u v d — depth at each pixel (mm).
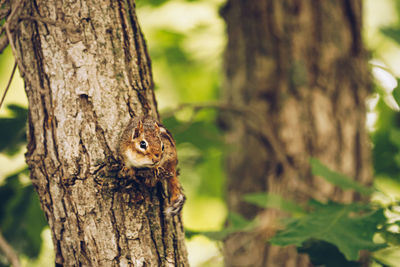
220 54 14961
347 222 6914
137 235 5426
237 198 11734
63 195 5445
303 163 10758
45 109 5559
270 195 8758
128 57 5781
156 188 5637
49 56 5574
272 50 11242
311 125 10883
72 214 5422
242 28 11703
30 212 9617
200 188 17047
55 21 5457
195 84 18719
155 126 5422
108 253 5363
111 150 5426
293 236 6668
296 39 11078
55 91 5527
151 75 6215
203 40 16484
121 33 5777
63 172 5426
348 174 10883
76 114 5453
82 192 5375
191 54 16594
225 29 12625
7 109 8867
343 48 11133
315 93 10961
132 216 5430
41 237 9750
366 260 9250
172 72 18328
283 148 10883
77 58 5539
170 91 18469
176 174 5840
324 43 11039
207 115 15773
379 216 6898
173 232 5750
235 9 11984
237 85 11703
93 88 5512
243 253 11102
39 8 5652
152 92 6094
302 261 10602
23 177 9367
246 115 11078
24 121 8867
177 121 11008
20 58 5773
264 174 11367
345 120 11000
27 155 5688
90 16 5641
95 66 5559
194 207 17750
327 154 10820
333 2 11172
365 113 11398
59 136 5453
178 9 17016
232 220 8727
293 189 10305
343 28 11195
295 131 10906
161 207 5641
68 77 5516
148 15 16469
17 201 9484
